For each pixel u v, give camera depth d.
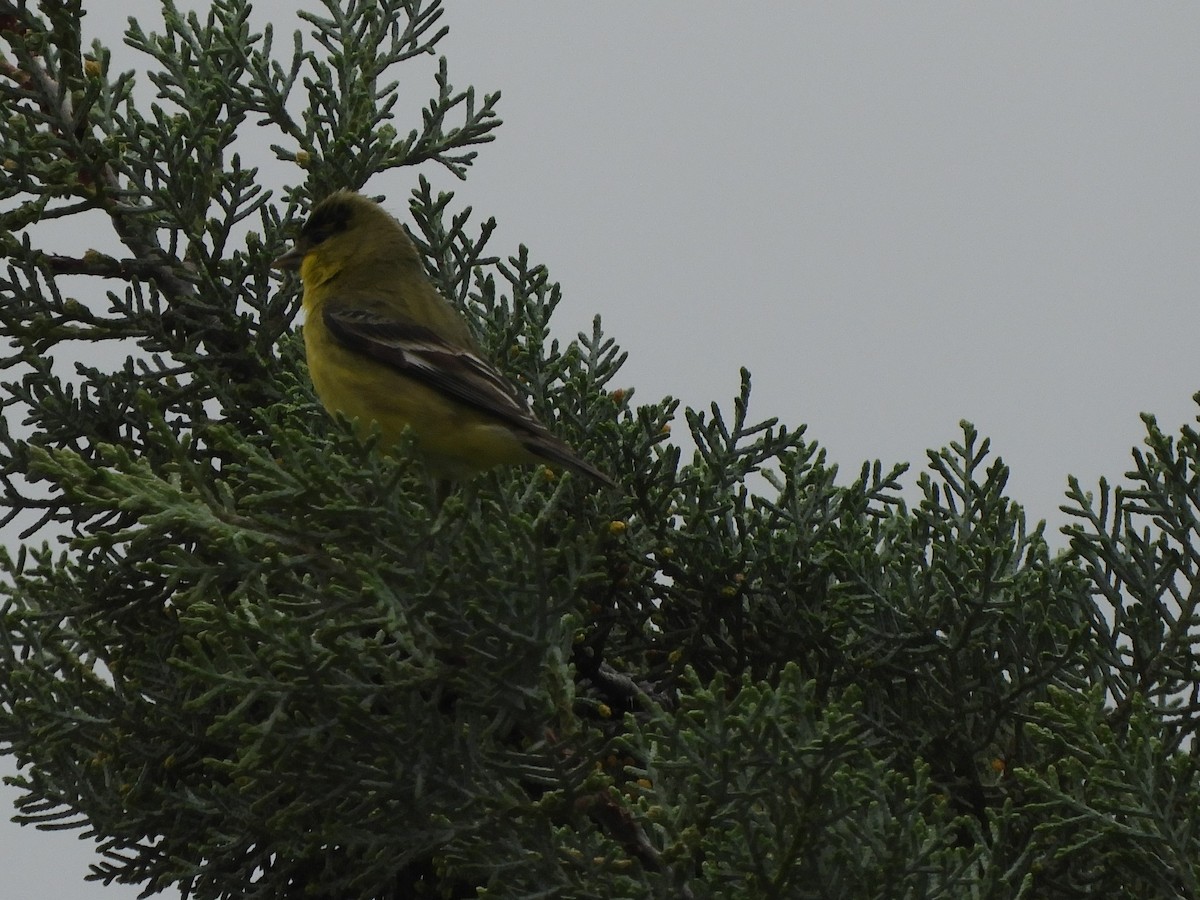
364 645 9.20
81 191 12.16
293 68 13.18
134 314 12.26
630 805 8.88
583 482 11.77
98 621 11.06
